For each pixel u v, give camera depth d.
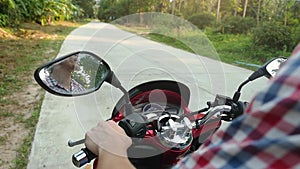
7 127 3.06
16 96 4.02
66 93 1.11
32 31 11.97
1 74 5.08
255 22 14.09
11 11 11.55
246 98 3.41
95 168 0.93
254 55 9.77
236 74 5.22
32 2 14.38
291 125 0.41
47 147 2.73
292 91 0.42
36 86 4.50
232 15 17.09
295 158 0.41
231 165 0.47
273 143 0.42
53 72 1.11
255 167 0.44
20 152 2.62
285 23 11.70
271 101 0.44
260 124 0.45
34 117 3.34
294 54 0.45
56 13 16.80
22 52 7.32
